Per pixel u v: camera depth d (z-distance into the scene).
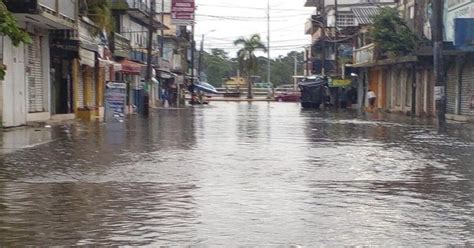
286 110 54.09
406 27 43.41
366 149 18.08
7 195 10.16
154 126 28.25
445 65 35.78
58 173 12.55
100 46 37.47
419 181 11.98
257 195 10.34
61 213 8.85
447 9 36.44
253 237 7.59
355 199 10.07
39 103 28.27
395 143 20.22
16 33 15.77
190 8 55.03
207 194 10.38
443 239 7.54
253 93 108.62
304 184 11.51
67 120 31.00
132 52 51.62
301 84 62.91
